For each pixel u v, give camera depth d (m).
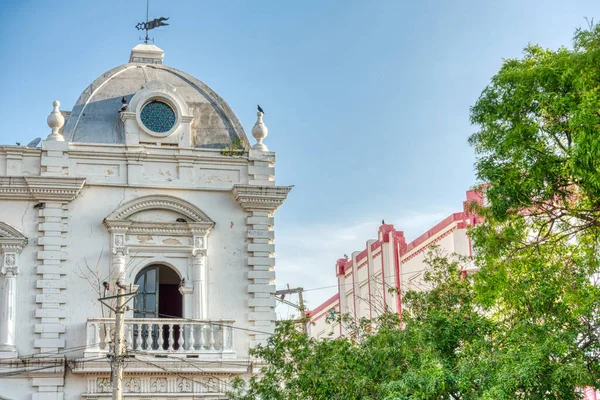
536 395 23.23
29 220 34.50
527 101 25.66
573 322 25.14
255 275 35.84
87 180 35.09
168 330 35.03
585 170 23.78
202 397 33.84
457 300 28.09
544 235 28.55
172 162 36.16
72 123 36.22
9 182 34.22
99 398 33.25
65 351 33.69
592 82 24.28
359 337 29.78
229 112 38.00
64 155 35.09
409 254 42.91
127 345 33.19
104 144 35.59
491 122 26.55
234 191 36.09
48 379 33.19
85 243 34.75
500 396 22.30
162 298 36.16
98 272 34.59
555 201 27.23
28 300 33.94
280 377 29.66
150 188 35.66
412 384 23.80
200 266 35.31
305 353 28.20
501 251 27.23
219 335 34.66
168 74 38.38
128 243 35.03
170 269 36.06
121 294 30.39
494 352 24.22
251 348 33.88
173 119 36.69
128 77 37.78
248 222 36.22
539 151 25.62
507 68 27.12
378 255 46.84
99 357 33.09
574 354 23.75
